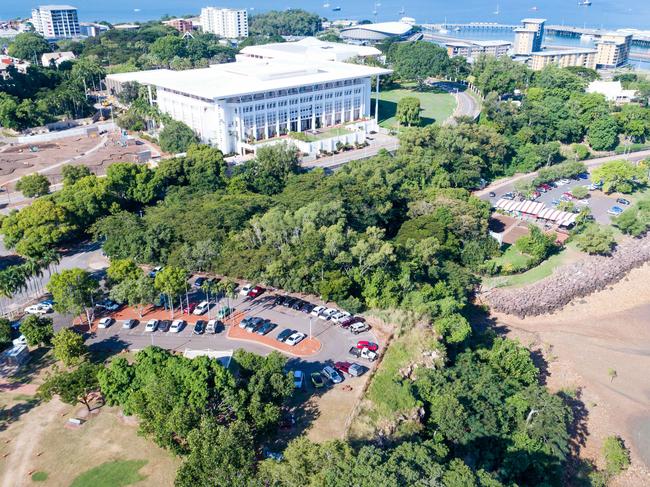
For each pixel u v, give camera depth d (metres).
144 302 170.00
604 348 198.12
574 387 179.00
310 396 141.88
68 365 148.00
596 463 151.88
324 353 158.00
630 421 166.38
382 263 186.00
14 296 189.75
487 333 187.62
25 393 144.75
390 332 167.62
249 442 115.94
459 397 143.25
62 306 165.00
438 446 117.44
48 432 132.25
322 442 126.25
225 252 192.75
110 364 148.00
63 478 120.19
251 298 184.88
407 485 98.25
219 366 130.12
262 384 129.62
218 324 170.38
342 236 192.00
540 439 141.50
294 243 192.75
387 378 147.00
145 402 125.25
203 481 107.12
